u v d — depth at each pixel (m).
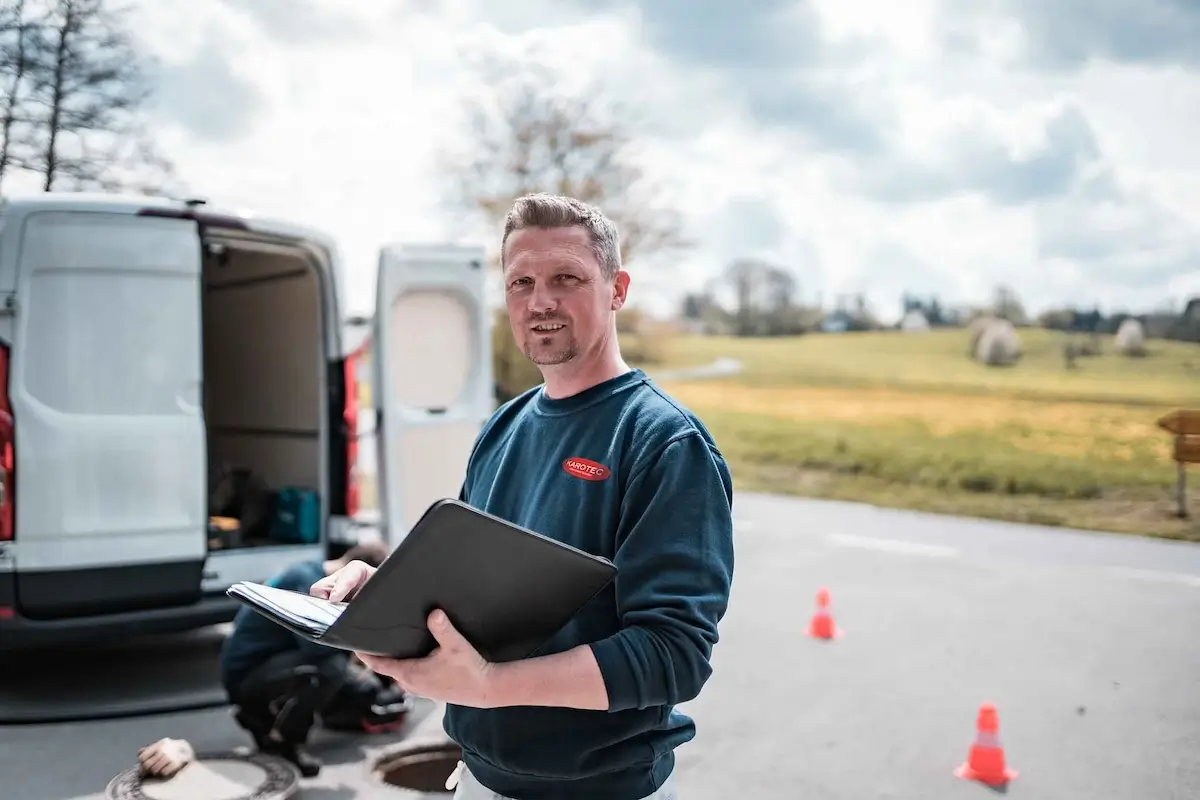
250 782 4.13
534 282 2.04
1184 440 11.30
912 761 4.75
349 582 2.02
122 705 5.40
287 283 7.03
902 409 17.56
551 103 18.45
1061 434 15.02
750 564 8.98
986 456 14.23
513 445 2.16
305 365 6.92
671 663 1.74
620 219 18.62
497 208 18.11
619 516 1.92
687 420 1.93
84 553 5.18
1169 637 6.68
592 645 1.74
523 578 1.64
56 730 5.09
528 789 1.98
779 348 21.98
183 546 5.43
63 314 5.20
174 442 5.42
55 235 5.20
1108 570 8.71
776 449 15.92
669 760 2.06
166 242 5.45
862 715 5.34
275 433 7.16
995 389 17.78
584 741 1.91
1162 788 4.45
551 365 2.05
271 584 4.64
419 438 6.41
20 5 10.75
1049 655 6.32
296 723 4.55
